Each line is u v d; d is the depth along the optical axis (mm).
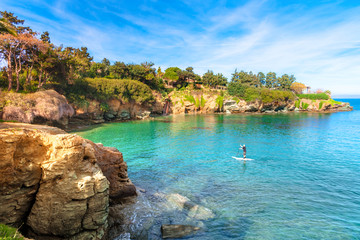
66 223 8180
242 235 9977
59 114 37031
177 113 100625
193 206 12445
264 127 53844
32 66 41625
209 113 106562
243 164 21969
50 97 36438
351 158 24062
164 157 24891
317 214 11836
